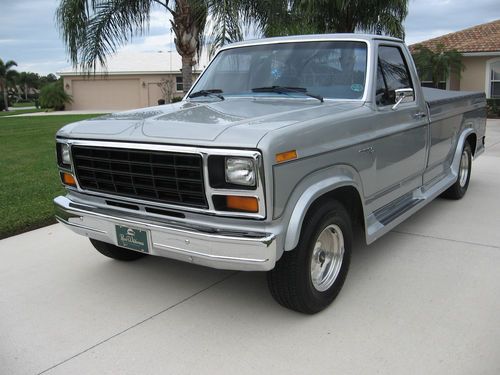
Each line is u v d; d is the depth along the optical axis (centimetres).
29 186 761
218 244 300
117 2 934
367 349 313
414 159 479
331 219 348
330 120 343
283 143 296
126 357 314
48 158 1065
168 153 310
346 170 360
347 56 427
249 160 287
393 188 450
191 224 315
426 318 349
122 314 368
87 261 472
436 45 2044
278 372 294
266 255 294
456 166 617
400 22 1252
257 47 476
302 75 435
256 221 297
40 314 371
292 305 347
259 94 438
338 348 316
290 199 308
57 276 438
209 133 304
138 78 3538
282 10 965
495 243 497
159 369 300
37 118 2492
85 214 365
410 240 509
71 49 934
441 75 1944
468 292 388
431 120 512
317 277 360
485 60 2009
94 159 354
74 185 382
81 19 915
